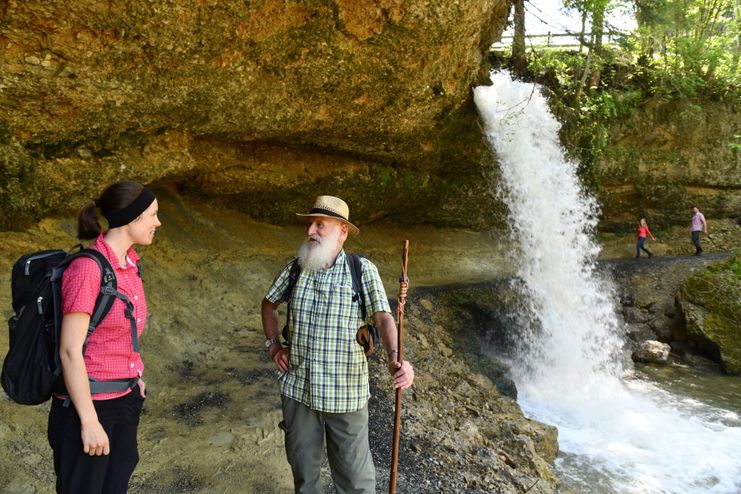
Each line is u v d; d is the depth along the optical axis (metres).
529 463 5.71
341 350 2.56
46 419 4.10
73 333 1.97
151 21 5.16
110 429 2.16
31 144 5.73
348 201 10.42
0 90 4.93
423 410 6.04
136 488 3.55
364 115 8.16
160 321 6.71
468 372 8.39
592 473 6.43
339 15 6.47
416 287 10.70
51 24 4.71
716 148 16.06
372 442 4.83
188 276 8.02
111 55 5.23
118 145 6.34
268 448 4.31
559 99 13.16
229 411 4.93
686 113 15.29
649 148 15.54
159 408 4.86
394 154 9.91
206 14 5.43
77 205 6.50
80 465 2.02
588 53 13.56
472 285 11.10
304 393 2.60
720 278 12.26
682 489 6.30
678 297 12.63
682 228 16.89
